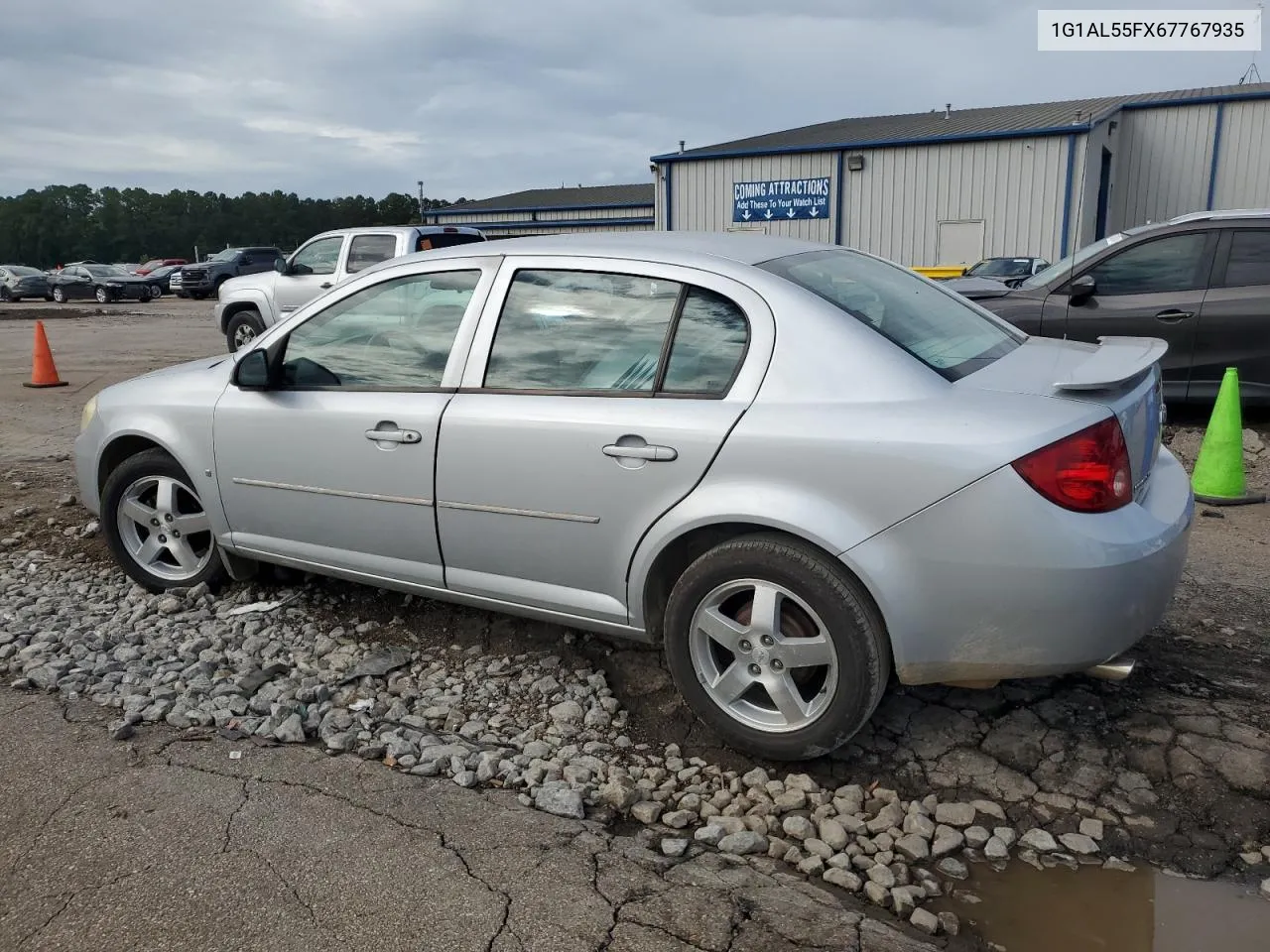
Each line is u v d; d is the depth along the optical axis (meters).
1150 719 3.34
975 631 2.86
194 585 4.73
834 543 2.90
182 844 2.81
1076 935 2.47
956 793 3.05
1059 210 22.70
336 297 4.05
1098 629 2.80
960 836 2.85
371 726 3.50
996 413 2.85
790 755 3.12
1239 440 5.89
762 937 2.43
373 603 4.58
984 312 3.95
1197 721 3.30
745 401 3.11
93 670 3.95
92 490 4.95
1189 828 2.85
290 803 3.01
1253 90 24.52
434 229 13.40
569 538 3.45
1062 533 2.73
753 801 3.05
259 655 4.10
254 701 3.65
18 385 12.28
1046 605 2.77
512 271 3.67
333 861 2.73
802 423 2.98
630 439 3.24
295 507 4.15
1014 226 23.31
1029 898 2.61
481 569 3.73
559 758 3.29
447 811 2.97
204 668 3.93
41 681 3.86
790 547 3.01
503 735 3.46
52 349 16.64
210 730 3.48
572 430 3.36
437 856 2.75
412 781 3.15
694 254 3.42
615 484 3.28
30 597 4.82
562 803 2.99
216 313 14.45
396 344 3.89
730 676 3.19
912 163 24.14
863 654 2.94
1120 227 26.28
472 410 3.60
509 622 4.31
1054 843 2.81
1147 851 2.77
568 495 3.39
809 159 25.27
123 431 4.66
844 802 3.00
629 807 3.02
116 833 2.86
